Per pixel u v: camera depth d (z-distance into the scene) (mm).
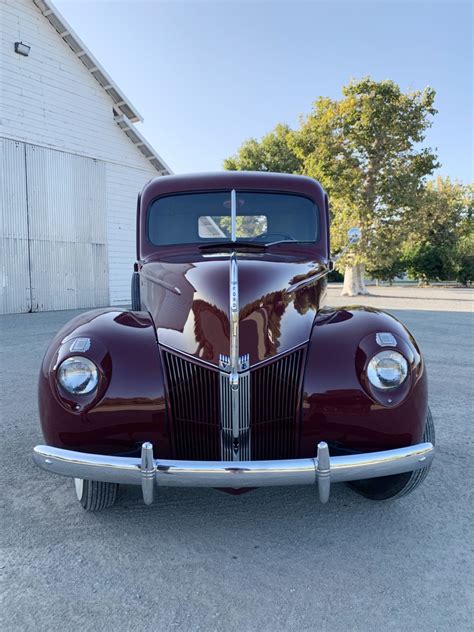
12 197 13359
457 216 41531
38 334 9094
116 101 15992
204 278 2584
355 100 20047
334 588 2088
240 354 2312
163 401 2316
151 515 2697
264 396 2357
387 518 2672
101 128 15703
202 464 2109
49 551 2342
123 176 16500
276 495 2938
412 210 20984
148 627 1861
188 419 2359
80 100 15031
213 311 2389
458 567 2234
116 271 16391
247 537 2484
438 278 41812
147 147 16719
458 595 2045
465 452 3568
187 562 2270
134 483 2129
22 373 5926
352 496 2932
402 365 2297
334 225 21812
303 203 3775
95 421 2271
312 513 2729
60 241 14633
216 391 2336
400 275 43719
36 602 1993
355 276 23562
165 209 3734
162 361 2381
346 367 2336
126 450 2332
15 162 13414
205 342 2352
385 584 2115
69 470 2201
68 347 2320
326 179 20828
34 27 13688
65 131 14664
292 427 2377
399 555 2328
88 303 15492
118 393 2277
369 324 2465
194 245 3658
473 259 40219
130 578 2148
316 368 2355
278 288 2572
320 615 1927
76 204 15039
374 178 20812
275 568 2229
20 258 13609
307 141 21328
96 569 2209
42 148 14094
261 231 3703
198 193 3730
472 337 9117
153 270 3111
